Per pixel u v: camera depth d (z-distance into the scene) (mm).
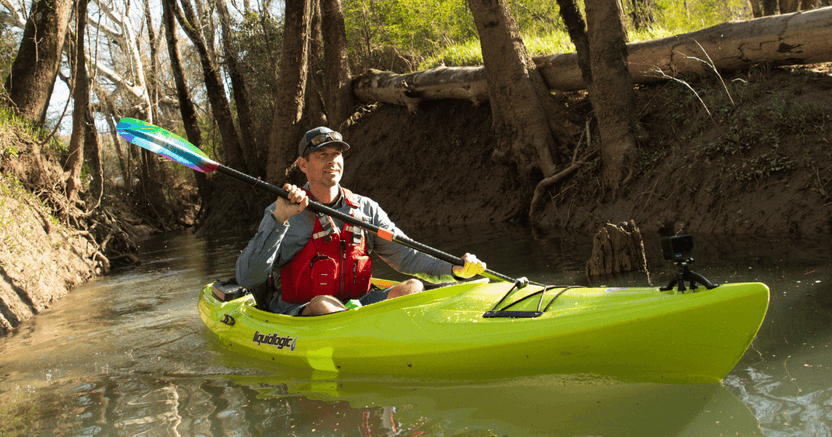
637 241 4441
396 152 11703
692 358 2043
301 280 2996
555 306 2361
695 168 6223
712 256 4445
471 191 10055
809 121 5617
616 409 1943
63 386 2930
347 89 12789
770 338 2486
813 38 6008
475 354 2334
